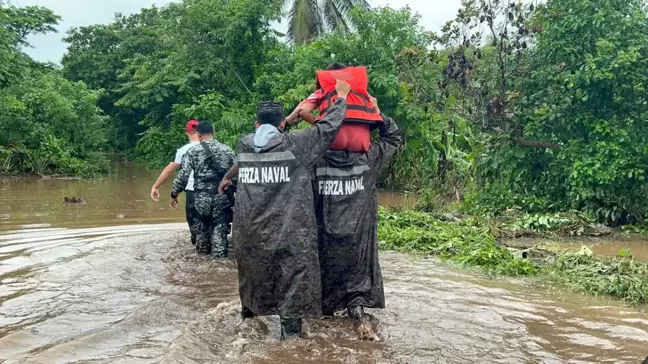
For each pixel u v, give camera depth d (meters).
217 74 24.38
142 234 8.84
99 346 4.04
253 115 22.36
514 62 11.62
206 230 7.29
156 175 25.09
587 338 4.38
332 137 4.22
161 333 4.35
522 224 10.10
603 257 7.72
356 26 19.09
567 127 10.82
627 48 10.39
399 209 12.10
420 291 5.72
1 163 22.19
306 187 4.20
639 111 10.59
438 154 16.95
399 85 17.23
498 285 6.16
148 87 33.38
